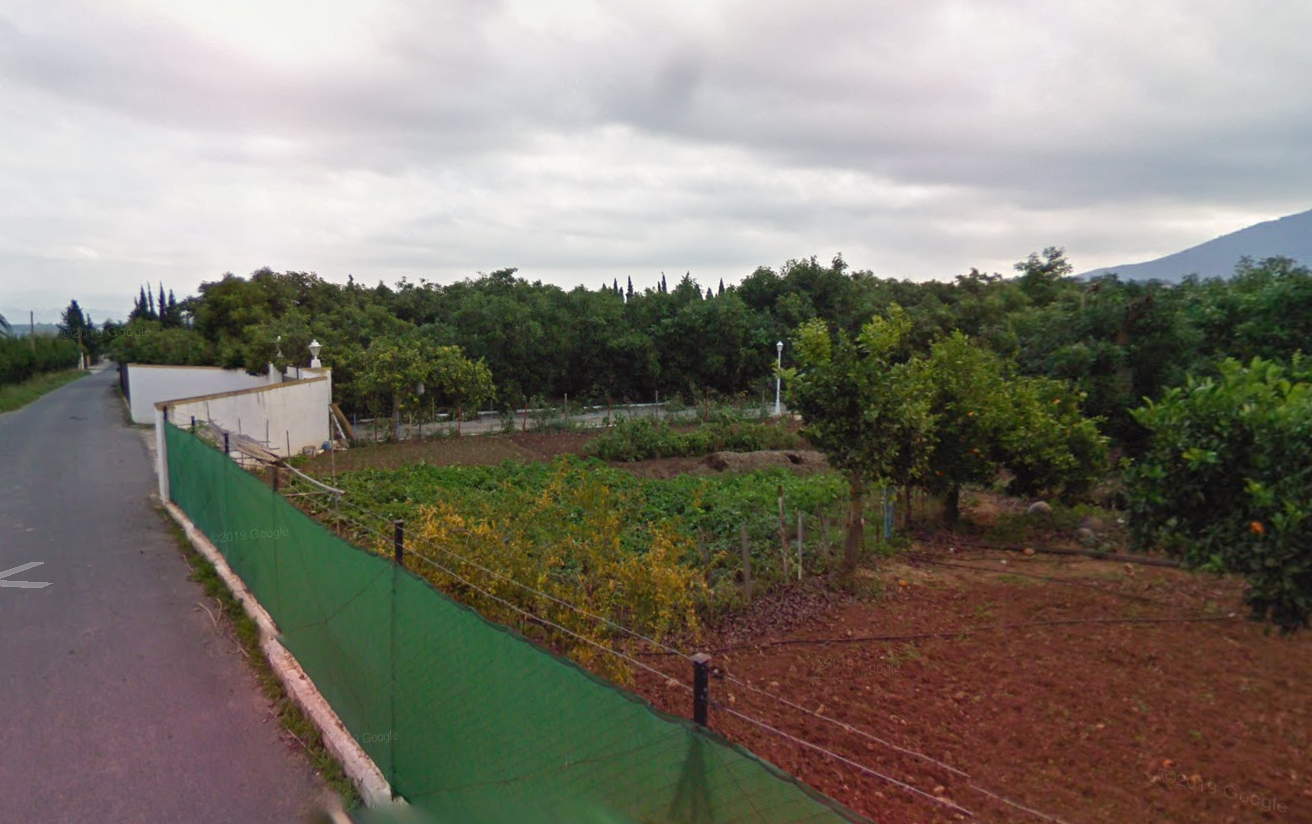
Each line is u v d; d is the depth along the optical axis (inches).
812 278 1509.6
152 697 242.1
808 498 554.6
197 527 427.2
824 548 408.5
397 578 174.2
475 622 142.3
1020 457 467.5
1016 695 254.4
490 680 137.9
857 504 386.0
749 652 295.0
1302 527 172.4
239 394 661.3
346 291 1691.7
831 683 265.3
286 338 1104.2
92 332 3383.4
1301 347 461.1
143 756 207.9
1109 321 542.3
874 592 368.8
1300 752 215.2
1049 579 388.2
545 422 1037.8
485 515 324.2
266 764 204.2
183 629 297.4
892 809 186.5
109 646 281.3
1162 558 406.6
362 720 196.9
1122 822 181.9
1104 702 247.8
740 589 356.2
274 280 1630.2
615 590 253.9
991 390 471.5
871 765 208.4
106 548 410.9
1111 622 320.8
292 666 248.7
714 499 531.8
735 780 92.1
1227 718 235.8
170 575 363.3
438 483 605.3
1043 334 597.6
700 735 96.7
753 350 1402.6
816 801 83.0
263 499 287.0
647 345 1350.9
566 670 118.0
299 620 247.9
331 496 376.5
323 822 178.1
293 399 772.0
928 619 333.4
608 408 1208.2
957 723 234.8
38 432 906.7
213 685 250.2
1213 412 194.9
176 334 1539.1
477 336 1214.9
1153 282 570.3
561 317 1322.6
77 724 225.3
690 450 881.5
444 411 1091.3
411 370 896.3
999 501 580.4
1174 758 212.4
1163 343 527.8
